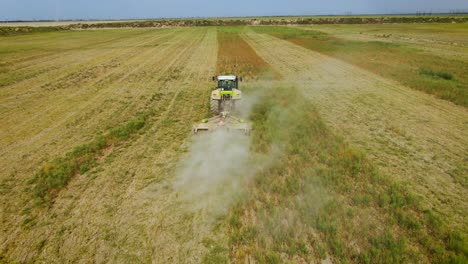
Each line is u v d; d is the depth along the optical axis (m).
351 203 6.60
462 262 4.93
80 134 10.83
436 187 7.34
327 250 5.38
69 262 5.27
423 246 5.43
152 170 8.22
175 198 6.98
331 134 10.34
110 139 10.18
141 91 16.88
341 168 7.91
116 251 5.50
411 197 6.62
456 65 22.36
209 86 17.84
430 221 6.00
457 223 6.04
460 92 15.15
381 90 16.62
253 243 5.57
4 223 6.20
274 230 5.78
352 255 5.21
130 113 13.07
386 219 6.07
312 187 7.08
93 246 5.61
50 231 5.98
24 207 6.71
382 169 8.20
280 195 6.84
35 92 16.83
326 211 6.26
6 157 9.12
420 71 20.38
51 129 11.36
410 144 9.80
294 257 5.25
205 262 5.21
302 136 10.08
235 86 12.95
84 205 6.75
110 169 8.28
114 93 16.48
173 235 5.86
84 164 8.47
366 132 10.82
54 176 7.78
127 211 6.55
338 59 26.91
